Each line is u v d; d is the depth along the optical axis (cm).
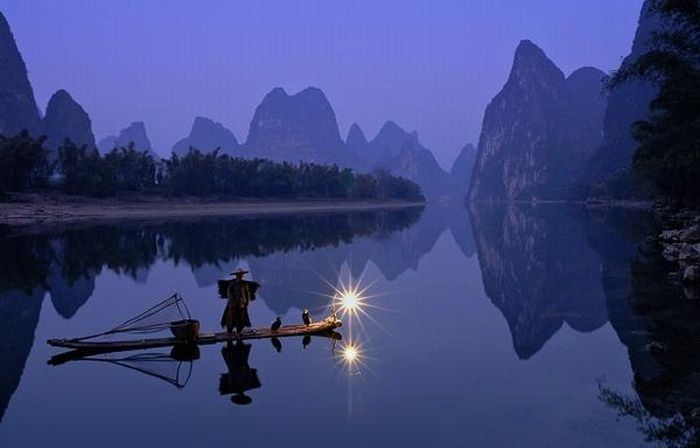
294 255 3161
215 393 870
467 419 728
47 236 4194
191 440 679
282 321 1482
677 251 2455
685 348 1058
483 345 1165
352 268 2652
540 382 891
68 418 770
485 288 2031
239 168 12238
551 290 1898
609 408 760
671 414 729
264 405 803
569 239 4147
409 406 787
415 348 1147
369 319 1480
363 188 17362
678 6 2295
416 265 2820
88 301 1769
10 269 2483
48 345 1228
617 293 1741
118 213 8081
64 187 8675
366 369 987
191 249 3400
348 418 738
